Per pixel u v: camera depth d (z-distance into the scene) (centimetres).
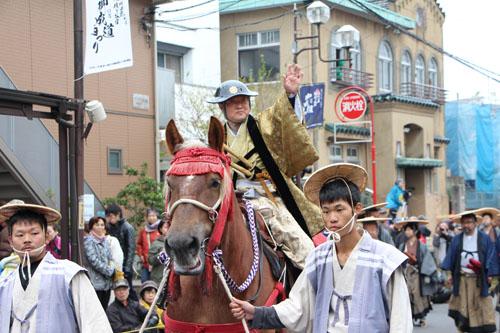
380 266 394
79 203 902
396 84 2811
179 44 1964
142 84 1691
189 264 394
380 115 2619
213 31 2086
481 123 3791
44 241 438
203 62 2053
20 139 1236
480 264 1066
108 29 988
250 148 551
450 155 3781
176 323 454
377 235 1091
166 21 1827
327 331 400
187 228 398
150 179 1505
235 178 555
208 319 446
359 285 395
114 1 984
